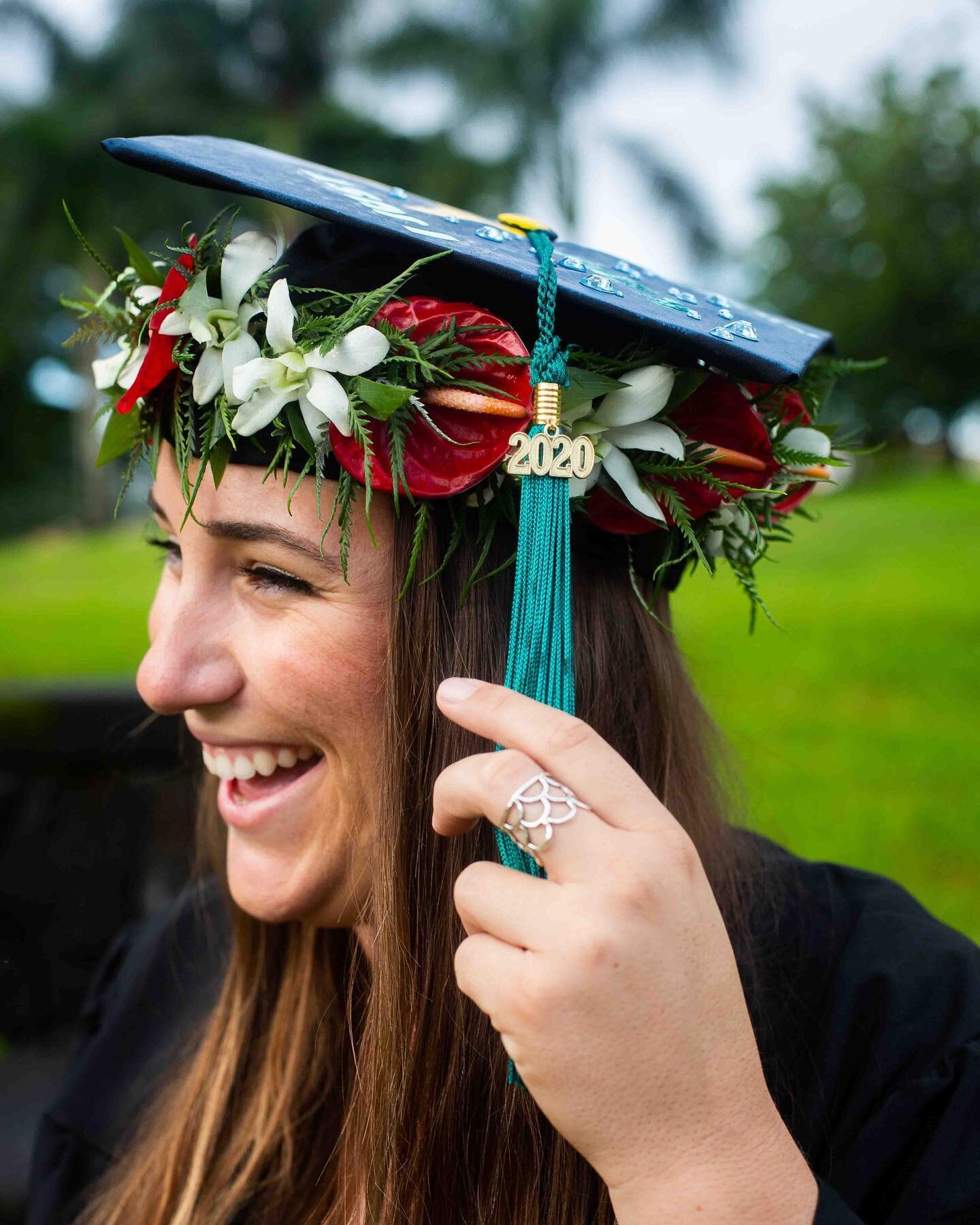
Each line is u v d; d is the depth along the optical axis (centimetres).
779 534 116
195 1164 127
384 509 95
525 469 84
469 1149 100
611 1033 69
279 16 1780
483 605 99
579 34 1681
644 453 96
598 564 108
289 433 91
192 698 102
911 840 325
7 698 267
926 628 651
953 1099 95
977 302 2688
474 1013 101
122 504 107
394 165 1812
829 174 2886
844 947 115
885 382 2773
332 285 96
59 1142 146
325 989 129
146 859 270
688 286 119
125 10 1797
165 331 90
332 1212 108
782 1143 74
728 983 73
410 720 98
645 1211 71
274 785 110
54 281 1989
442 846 101
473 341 87
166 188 1722
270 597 100
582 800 73
